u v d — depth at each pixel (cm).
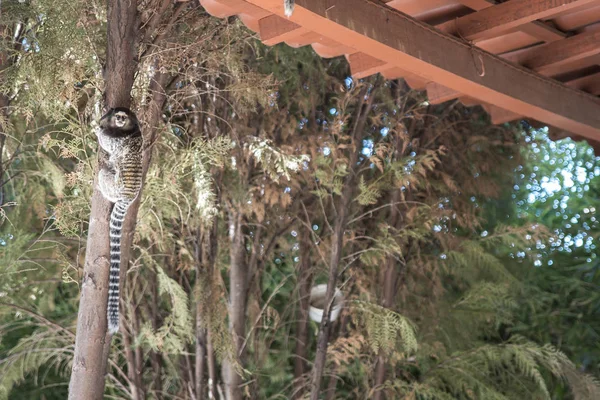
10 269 450
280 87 503
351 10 311
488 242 545
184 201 437
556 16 373
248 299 496
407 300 538
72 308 558
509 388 541
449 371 510
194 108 438
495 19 348
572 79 438
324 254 512
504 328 614
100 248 298
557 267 636
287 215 501
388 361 500
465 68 357
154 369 488
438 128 536
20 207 498
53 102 355
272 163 433
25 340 455
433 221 496
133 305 460
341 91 488
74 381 296
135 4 303
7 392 465
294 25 325
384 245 463
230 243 483
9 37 386
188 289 493
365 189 452
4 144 456
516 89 382
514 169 593
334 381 506
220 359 432
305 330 527
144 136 339
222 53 389
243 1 322
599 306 614
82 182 353
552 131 473
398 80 511
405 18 332
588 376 506
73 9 338
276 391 543
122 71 298
